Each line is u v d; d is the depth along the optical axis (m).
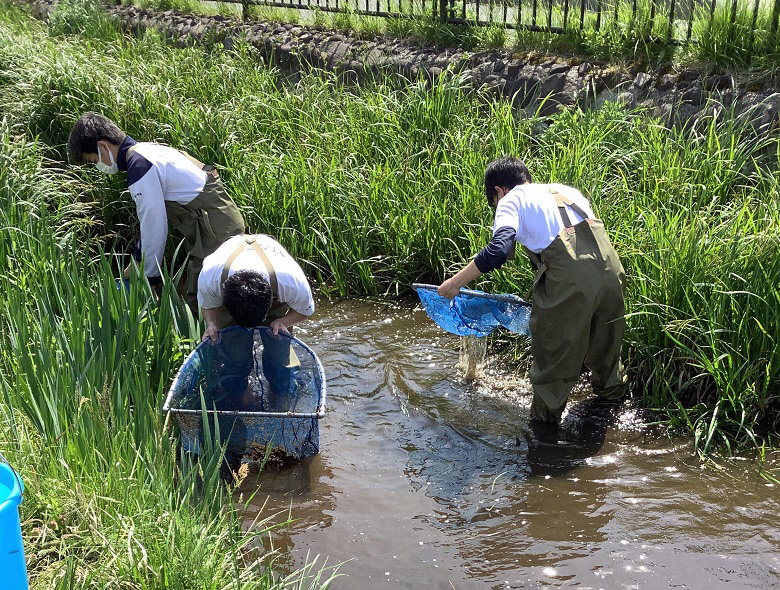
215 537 3.24
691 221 5.07
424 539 3.68
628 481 4.07
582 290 4.12
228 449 4.02
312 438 4.11
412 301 6.01
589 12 7.64
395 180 6.32
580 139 6.12
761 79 6.20
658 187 5.62
